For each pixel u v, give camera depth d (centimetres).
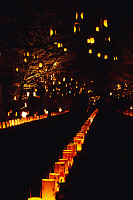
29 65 1933
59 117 2977
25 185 614
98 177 720
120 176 739
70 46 2495
